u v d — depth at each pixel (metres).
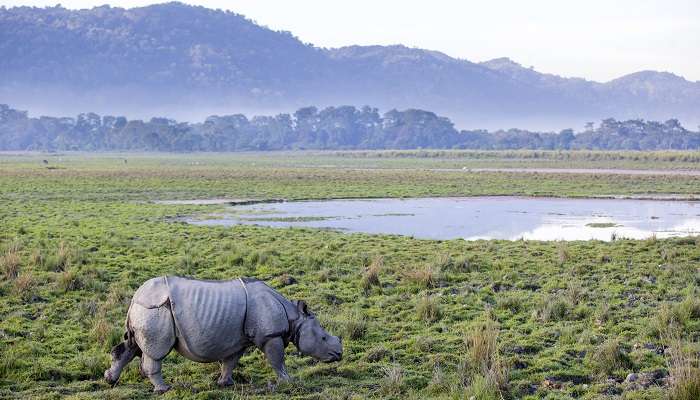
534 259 27.78
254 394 13.09
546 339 16.69
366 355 15.37
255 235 35.69
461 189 76.44
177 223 42.03
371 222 46.00
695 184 85.12
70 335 16.52
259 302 13.33
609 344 15.13
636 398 12.82
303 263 26.45
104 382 13.56
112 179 90.56
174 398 12.77
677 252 28.53
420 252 29.95
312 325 13.76
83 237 34.00
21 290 20.23
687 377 12.55
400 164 169.62
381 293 21.73
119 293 20.14
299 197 65.94
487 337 15.47
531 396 13.11
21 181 84.50
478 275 24.34
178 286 13.10
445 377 13.73
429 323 18.16
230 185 81.25
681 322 17.56
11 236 33.25
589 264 26.33
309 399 12.83
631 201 64.31
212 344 12.91
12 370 13.95
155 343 12.86
